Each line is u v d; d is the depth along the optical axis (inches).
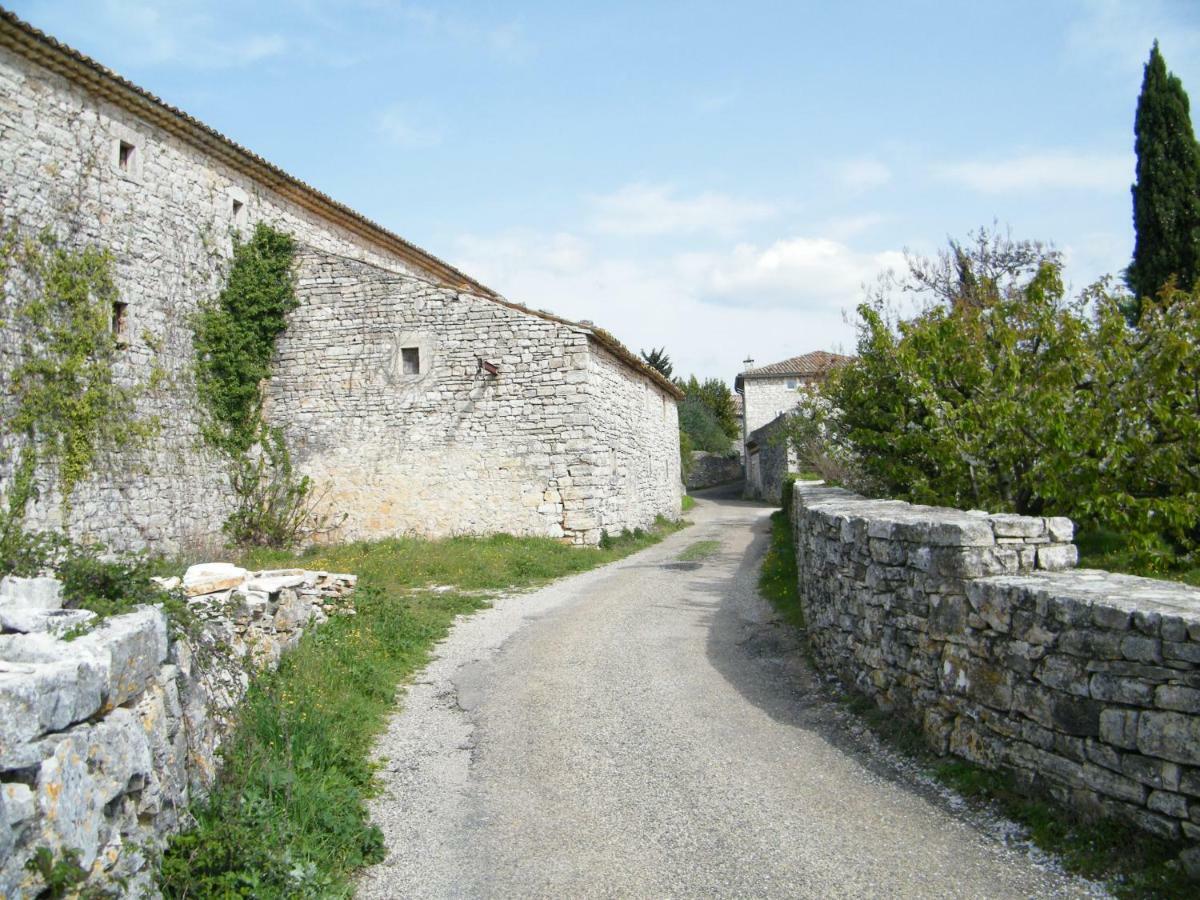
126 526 593.6
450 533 721.6
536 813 211.3
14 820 114.0
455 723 282.2
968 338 402.6
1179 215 737.6
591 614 441.7
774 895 165.6
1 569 200.1
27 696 121.9
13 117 523.5
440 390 730.2
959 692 211.6
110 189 593.0
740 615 425.1
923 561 230.1
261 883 165.5
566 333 710.5
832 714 267.0
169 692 179.3
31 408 523.8
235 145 694.5
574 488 704.4
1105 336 371.2
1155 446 355.6
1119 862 157.3
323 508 742.5
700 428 2234.3
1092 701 170.6
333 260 753.6
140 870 145.6
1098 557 414.9
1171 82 746.8
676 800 212.7
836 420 545.0
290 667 295.0
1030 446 369.4
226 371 707.4
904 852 176.6
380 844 195.5
